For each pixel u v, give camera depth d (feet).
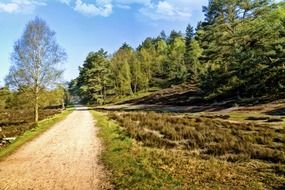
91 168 38.86
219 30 202.49
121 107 237.25
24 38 106.83
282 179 33.32
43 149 53.88
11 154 50.19
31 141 63.62
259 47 178.91
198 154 47.57
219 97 180.96
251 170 37.37
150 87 360.28
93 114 155.33
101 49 359.25
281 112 115.03
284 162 41.50
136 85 362.53
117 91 344.90
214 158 44.19
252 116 112.27
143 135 65.72
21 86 107.65
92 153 48.44
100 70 328.08
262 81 159.84
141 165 38.45
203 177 33.73
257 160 43.47
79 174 36.24
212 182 31.99
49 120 117.39
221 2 201.67
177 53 375.25
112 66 359.66
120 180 32.73
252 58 169.68
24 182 33.88
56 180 34.22
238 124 87.25
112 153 46.96
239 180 32.89
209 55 204.33
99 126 90.22
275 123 88.74
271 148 52.42
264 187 30.86
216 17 209.05
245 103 149.79
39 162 43.65
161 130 75.61
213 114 133.69
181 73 327.67
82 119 120.98
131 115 128.47
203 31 225.56
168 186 30.09
